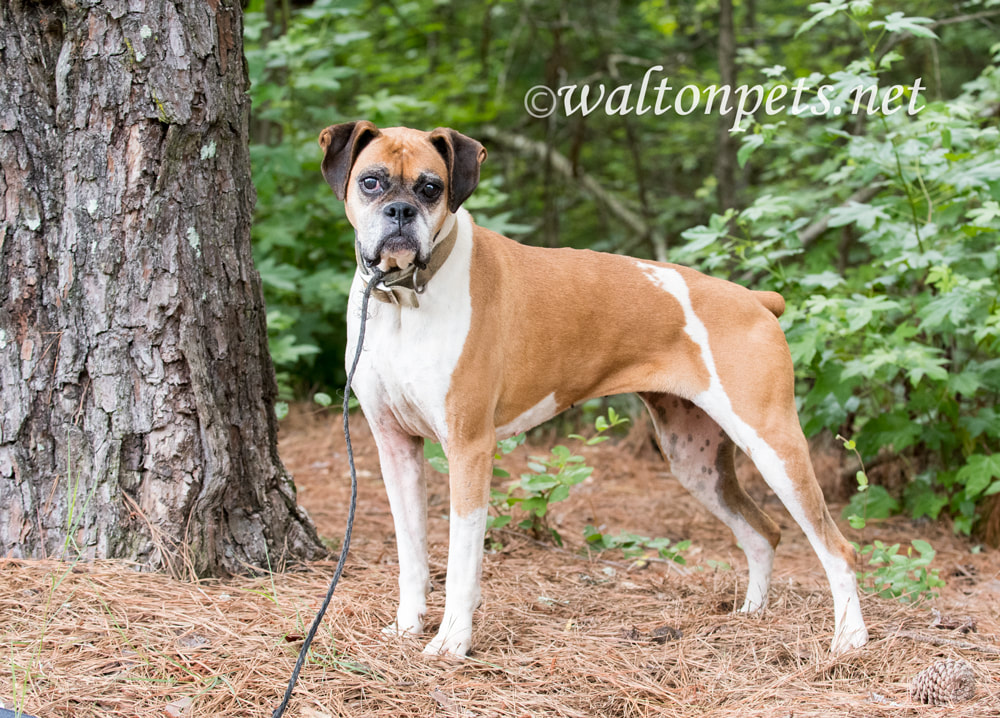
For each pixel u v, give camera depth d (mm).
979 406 4691
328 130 2711
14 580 2971
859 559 3785
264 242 6281
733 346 3061
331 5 6332
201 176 3256
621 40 9203
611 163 9523
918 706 2439
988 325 4062
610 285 3127
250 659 2602
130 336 3154
